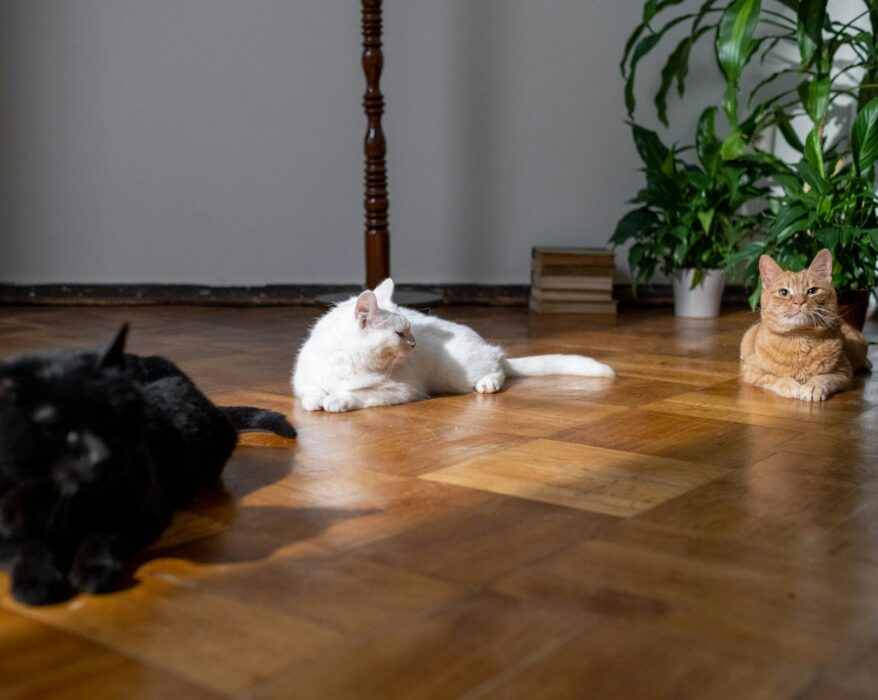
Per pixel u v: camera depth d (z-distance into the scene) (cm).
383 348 234
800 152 398
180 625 117
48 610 121
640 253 412
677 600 126
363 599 125
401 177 451
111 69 436
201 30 435
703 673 107
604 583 131
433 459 192
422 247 457
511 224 457
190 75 438
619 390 259
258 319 398
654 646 113
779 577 134
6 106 436
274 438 206
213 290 446
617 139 452
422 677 105
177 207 447
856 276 346
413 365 250
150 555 139
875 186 397
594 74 447
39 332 357
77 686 103
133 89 438
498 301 454
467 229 457
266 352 315
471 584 130
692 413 233
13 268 448
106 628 116
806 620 120
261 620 119
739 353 320
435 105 447
